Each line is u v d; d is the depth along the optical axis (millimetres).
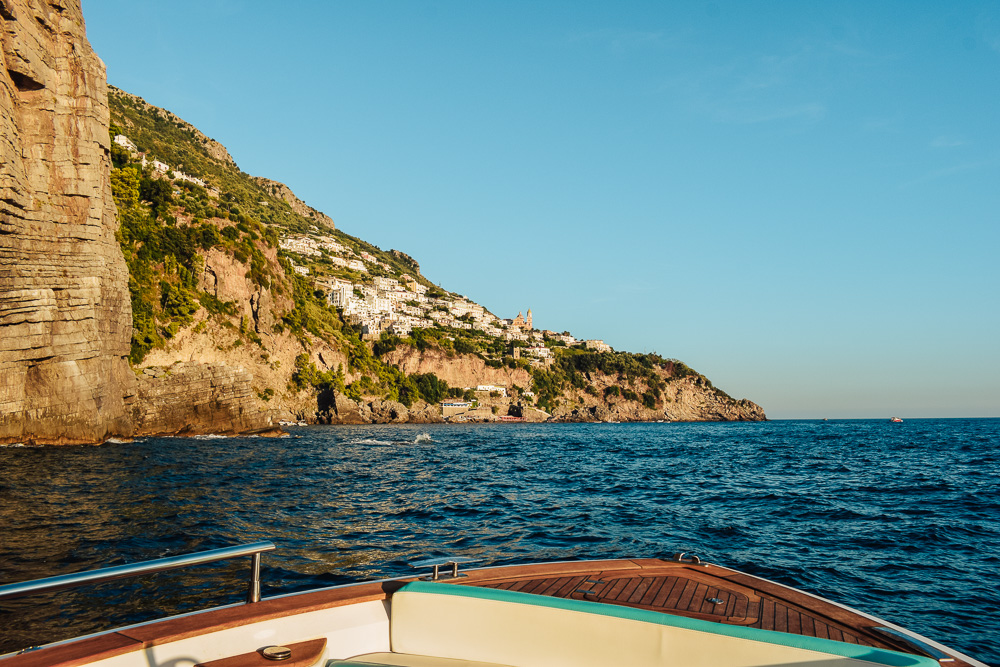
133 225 79312
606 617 4312
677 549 14016
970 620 9641
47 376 44906
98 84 51375
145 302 75750
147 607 8828
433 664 4461
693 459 47062
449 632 4559
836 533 16172
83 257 47469
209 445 52969
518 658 4410
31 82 45125
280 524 16188
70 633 7828
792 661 3861
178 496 21125
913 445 69875
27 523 15672
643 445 71188
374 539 14492
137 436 62531
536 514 18781
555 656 4348
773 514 19344
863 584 11492
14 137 42719
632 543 14617
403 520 17375
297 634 4406
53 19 47344
